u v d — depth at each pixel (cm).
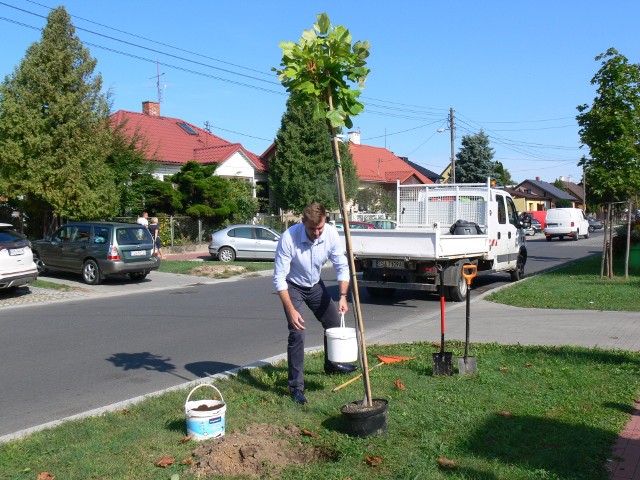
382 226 2689
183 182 2756
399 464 417
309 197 3447
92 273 1652
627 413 520
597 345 784
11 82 1869
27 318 1158
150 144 2867
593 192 1488
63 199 1862
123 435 485
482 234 1431
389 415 512
